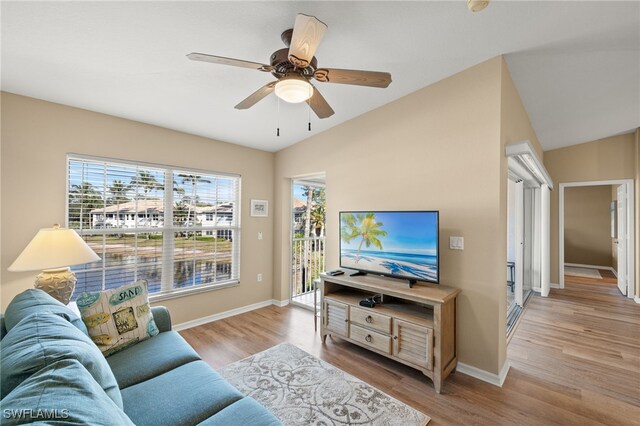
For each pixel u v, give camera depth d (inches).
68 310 62.7
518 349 111.3
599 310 156.6
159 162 124.0
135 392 55.5
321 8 64.9
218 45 75.0
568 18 72.9
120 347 71.9
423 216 97.9
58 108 99.7
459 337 96.1
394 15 68.9
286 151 163.3
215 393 55.9
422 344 87.7
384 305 105.3
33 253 77.7
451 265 98.9
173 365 66.6
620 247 195.6
